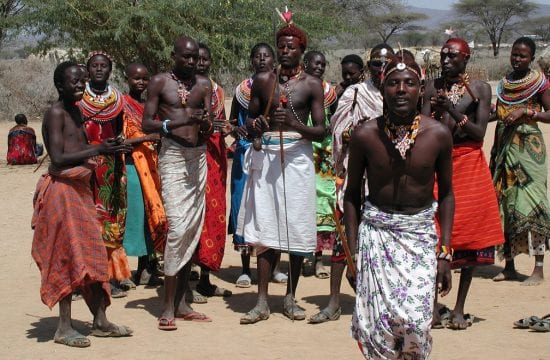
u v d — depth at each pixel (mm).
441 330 6512
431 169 4539
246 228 6871
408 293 4484
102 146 5977
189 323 6777
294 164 6746
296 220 6742
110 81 23094
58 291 6039
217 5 17359
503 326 6598
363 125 4609
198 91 6793
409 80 4426
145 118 6684
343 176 6832
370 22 38344
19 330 6562
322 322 6762
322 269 8562
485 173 6535
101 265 6148
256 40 17844
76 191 6059
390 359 4617
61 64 6047
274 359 5762
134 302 7520
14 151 18609
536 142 8203
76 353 5949
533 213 8125
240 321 6746
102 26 17344
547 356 5777
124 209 7652
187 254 6676
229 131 7039
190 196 6645
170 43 17500
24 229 11180
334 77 37000
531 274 8633
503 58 52688
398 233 4527
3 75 32844
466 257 6500
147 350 6008
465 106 6500
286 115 6621
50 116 5969
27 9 18094
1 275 8539
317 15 19906
